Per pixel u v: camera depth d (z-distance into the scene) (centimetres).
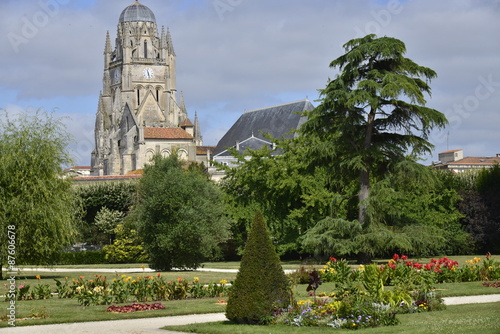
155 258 4931
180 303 2528
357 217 5541
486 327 1706
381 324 1855
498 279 3341
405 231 4953
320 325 1869
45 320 2059
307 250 5294
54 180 4178
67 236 4172
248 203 6588
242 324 1934
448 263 3309
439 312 2091
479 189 6962
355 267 4425
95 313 2228
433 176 4962
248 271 1947
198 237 4891
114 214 7894
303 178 6006
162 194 4888
